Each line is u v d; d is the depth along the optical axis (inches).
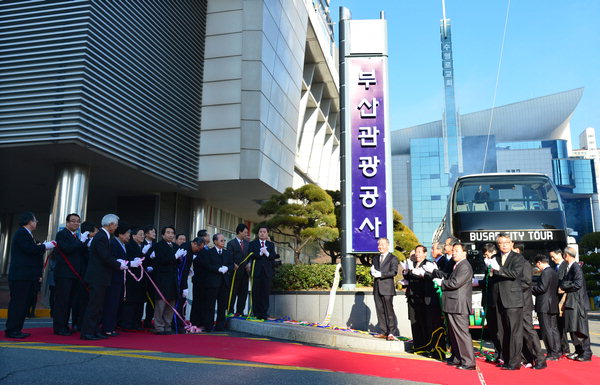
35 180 693.3
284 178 860.0
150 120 601.9
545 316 273.9
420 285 275.1
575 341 273.1
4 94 498.9
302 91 1295.5
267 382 165.0
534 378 205.9
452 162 4736.7
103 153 530.3
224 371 179.0
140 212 764.0
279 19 858.1
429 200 4616.1
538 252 360.8
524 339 238.2
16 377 152.1
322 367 205.3
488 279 243.9
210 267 323.0
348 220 406.0
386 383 178.1
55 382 148.8
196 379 162.6
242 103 737.6
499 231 363.6
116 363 182.2
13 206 937.5
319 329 322.3
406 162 4938.5
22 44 503.5
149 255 315.0
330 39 1505.9
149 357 200.8
